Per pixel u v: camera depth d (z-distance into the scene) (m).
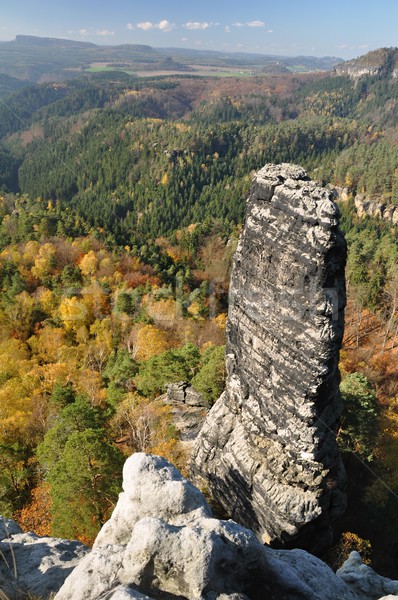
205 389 41.38
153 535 12.34
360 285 82.69
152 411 39.09
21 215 126.81
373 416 34.38
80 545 16.38
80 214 147.00
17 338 69.12
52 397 39.78
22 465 32.28
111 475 25.28
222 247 133.38
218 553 12.20
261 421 25.03
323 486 23.72
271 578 13.08
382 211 188.62
